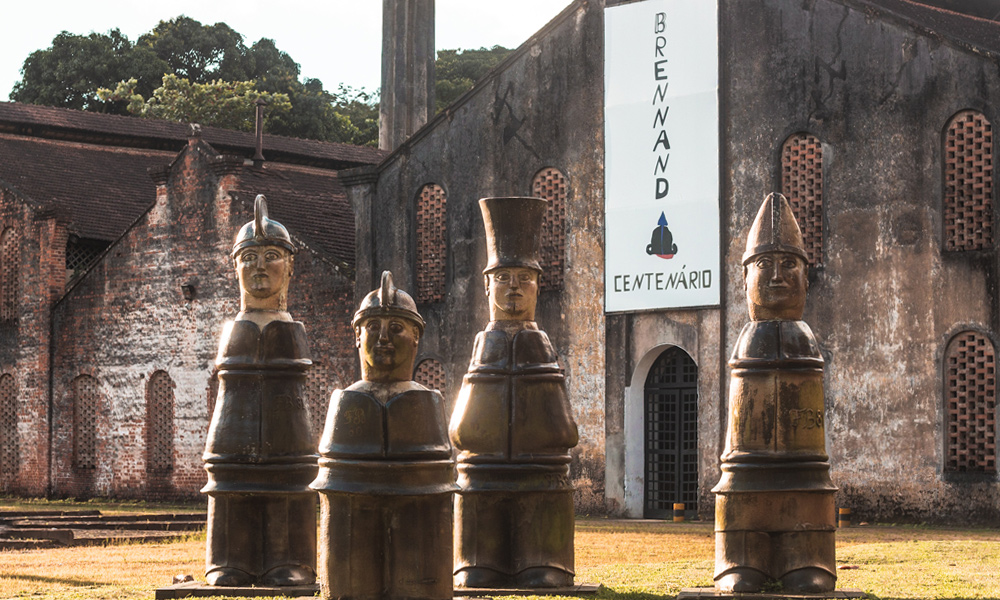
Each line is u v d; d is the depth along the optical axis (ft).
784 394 35.27
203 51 201.87
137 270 111.96
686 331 85.46
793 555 34.83
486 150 94.53
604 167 89.35
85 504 107.24
